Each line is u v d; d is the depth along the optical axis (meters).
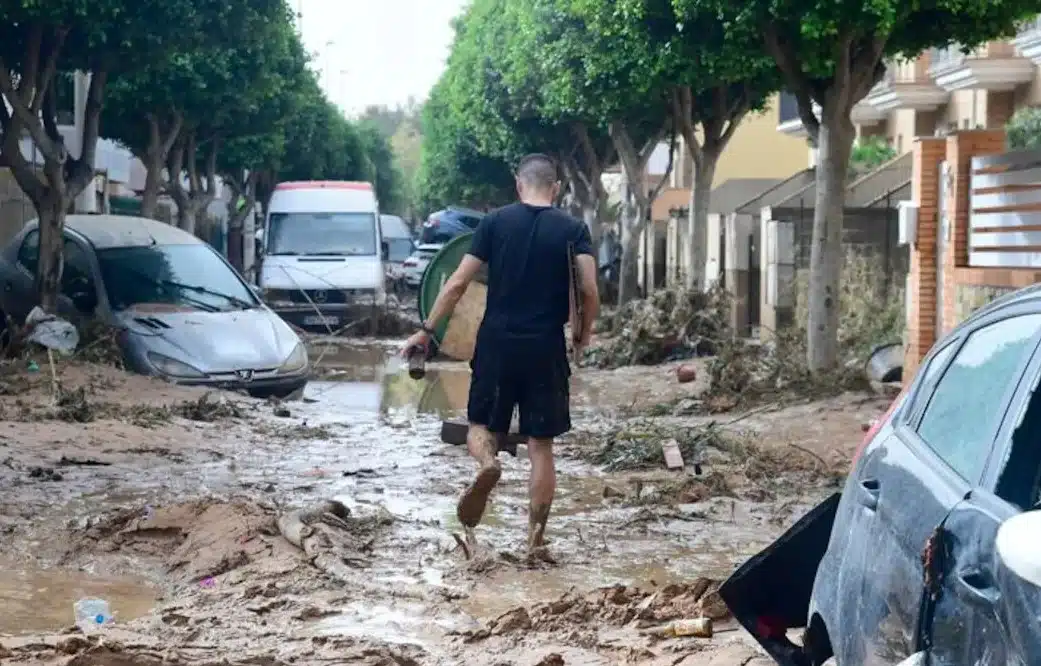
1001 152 15.30
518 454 12.96
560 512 10.07
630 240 31.64
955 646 3.27
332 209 31.09
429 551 8.53
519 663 6.16
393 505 10.17
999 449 3.51
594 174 38.16
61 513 9.47
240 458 12.37
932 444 4.08
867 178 29.62
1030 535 2.68
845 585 4.23
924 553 3.48
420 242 49.16
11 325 17.55
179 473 11.36
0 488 10.20
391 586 7.54
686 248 35.16
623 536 9.21
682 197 54.47
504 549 8.59
